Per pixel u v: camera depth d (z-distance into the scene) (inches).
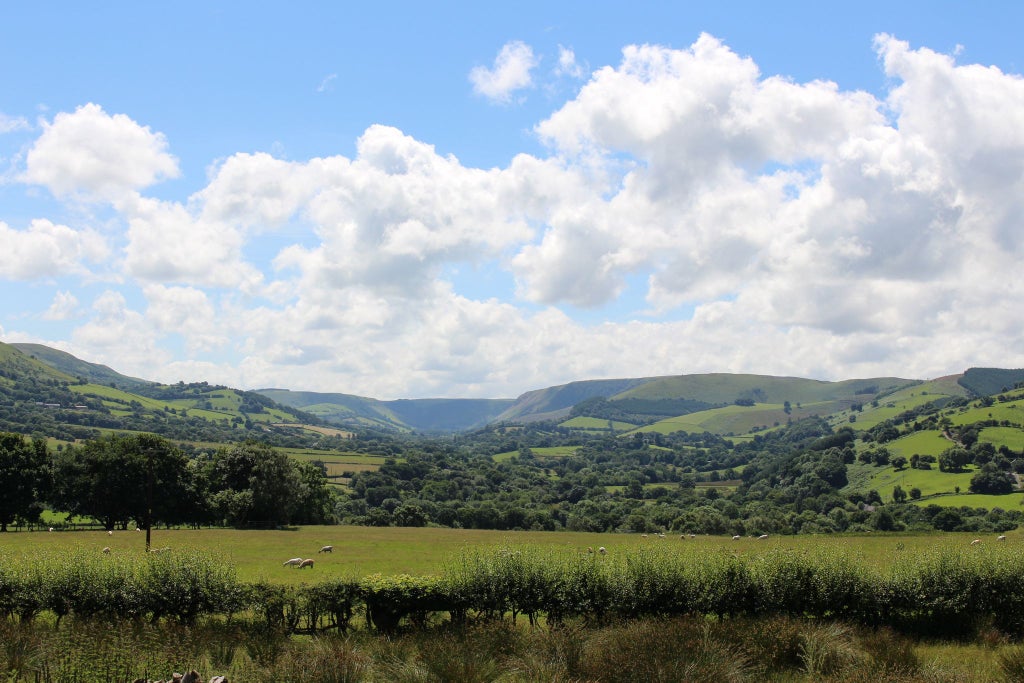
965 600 955.3
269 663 708.0
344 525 3927.2
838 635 777.6
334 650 727.1
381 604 949.2
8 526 3270.2
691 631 747.4
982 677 669.3
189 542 2534.5
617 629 796.0
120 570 950.4
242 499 3503.9
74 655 690.2
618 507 5649.6
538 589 960.9
